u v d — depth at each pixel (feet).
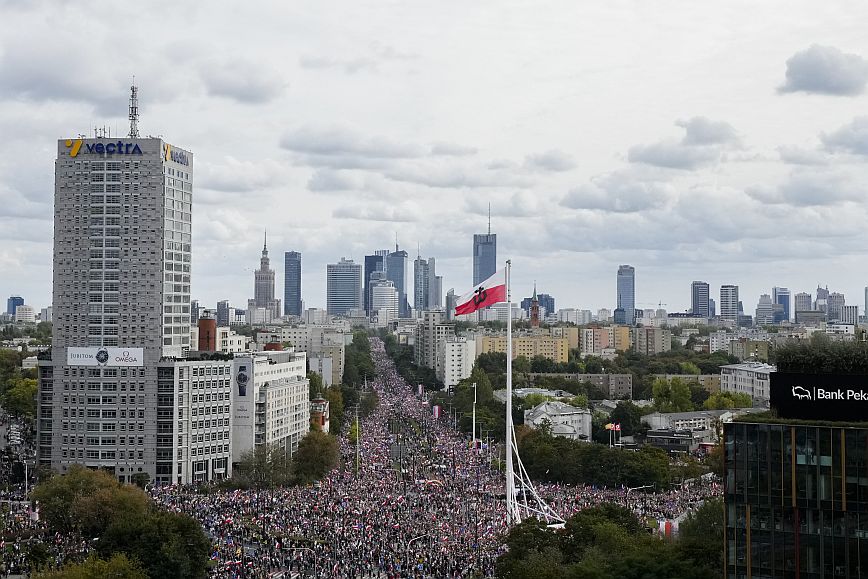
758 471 606.96
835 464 589.32
